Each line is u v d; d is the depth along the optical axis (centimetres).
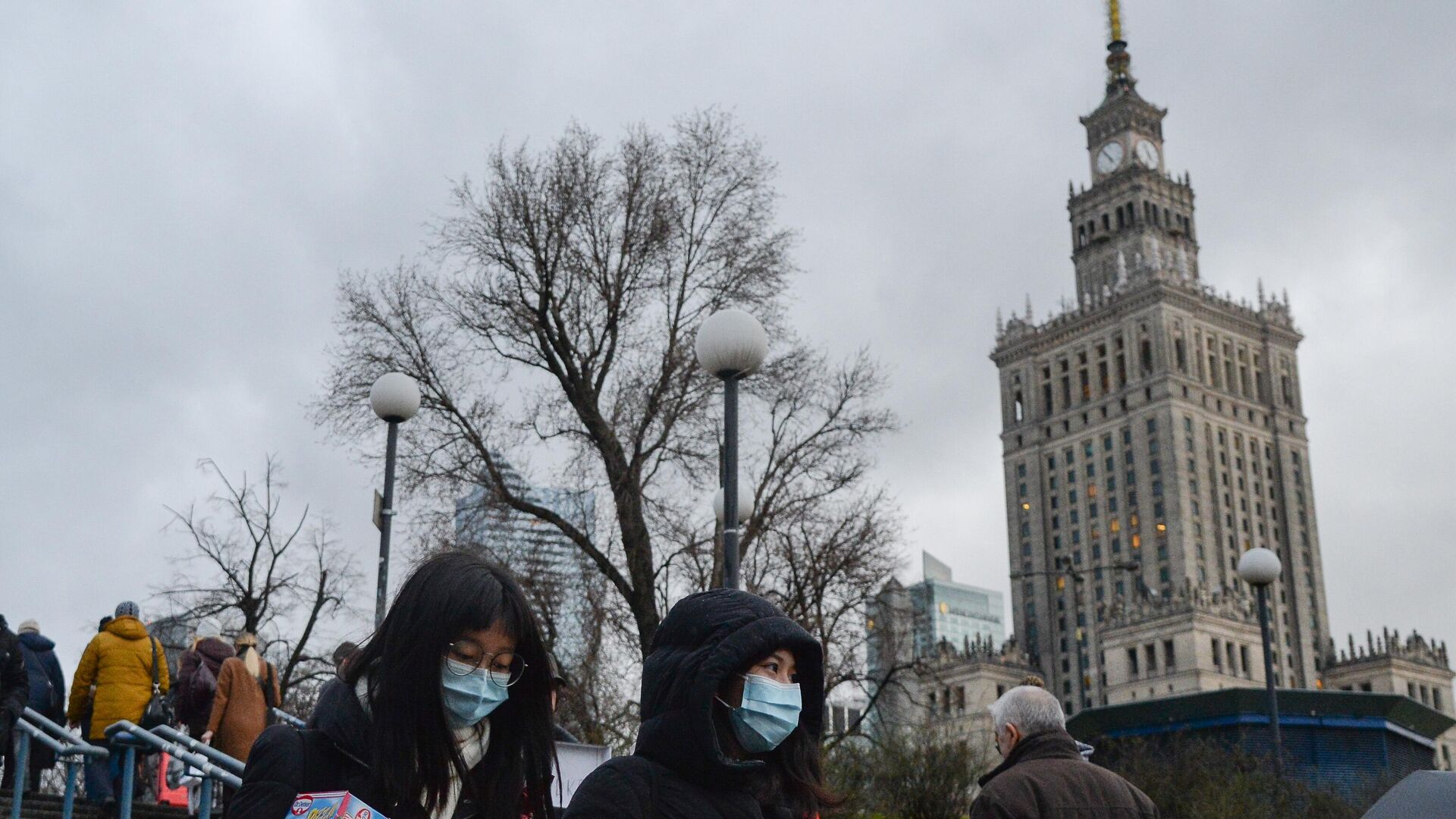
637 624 2562
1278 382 14562
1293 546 14025
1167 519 13288
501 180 2728
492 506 2477
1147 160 15738
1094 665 13488
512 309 2705
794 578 2567
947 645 12500
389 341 2672
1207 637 11731
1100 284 15475
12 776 1359
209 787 938
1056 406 14688
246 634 1255
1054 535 14362
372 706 319
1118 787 583
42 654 1366
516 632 334
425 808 318
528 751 345
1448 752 11388
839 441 2727
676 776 342
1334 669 13650
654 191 2766
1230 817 2450
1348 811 2519
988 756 2898
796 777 364
